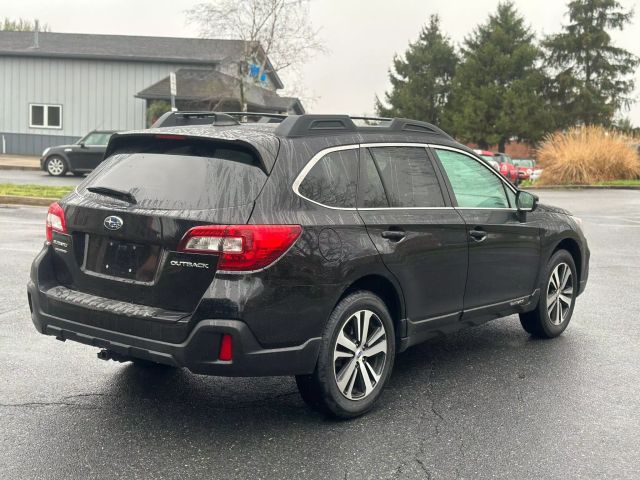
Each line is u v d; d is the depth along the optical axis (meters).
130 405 4.79
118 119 36.66
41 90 36.72
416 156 5.27
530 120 63.53
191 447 4.16
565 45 65.44
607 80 64.75
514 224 5.95
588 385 5.39
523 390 5.26
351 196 4.66
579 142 30.17
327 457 4.07
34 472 3.79
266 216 4.13
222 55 37.41
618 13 65.75
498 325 7.25
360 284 4.73
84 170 24.72
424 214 5.10
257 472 3.86
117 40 39.88
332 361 4.43
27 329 6.48
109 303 4.34
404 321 4.98
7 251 10.14
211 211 4.09
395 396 5.11
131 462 3.94
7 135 36.91
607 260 11.22
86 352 5.91
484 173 5.89
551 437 4.41
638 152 31.14
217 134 4.39
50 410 4.66
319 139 4.62
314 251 4.27
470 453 4.16
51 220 4.77
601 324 7.27
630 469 3.99
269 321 4.10
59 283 4.71
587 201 21.84
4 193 16.73
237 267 4.03
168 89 34.16
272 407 4.83
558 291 6.67
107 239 4.44
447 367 5.81
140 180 4.44
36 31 37.38
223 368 4.03
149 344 4.13
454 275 5.32
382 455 4.11
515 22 67.12
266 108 35.00
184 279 4.09
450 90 73.06
